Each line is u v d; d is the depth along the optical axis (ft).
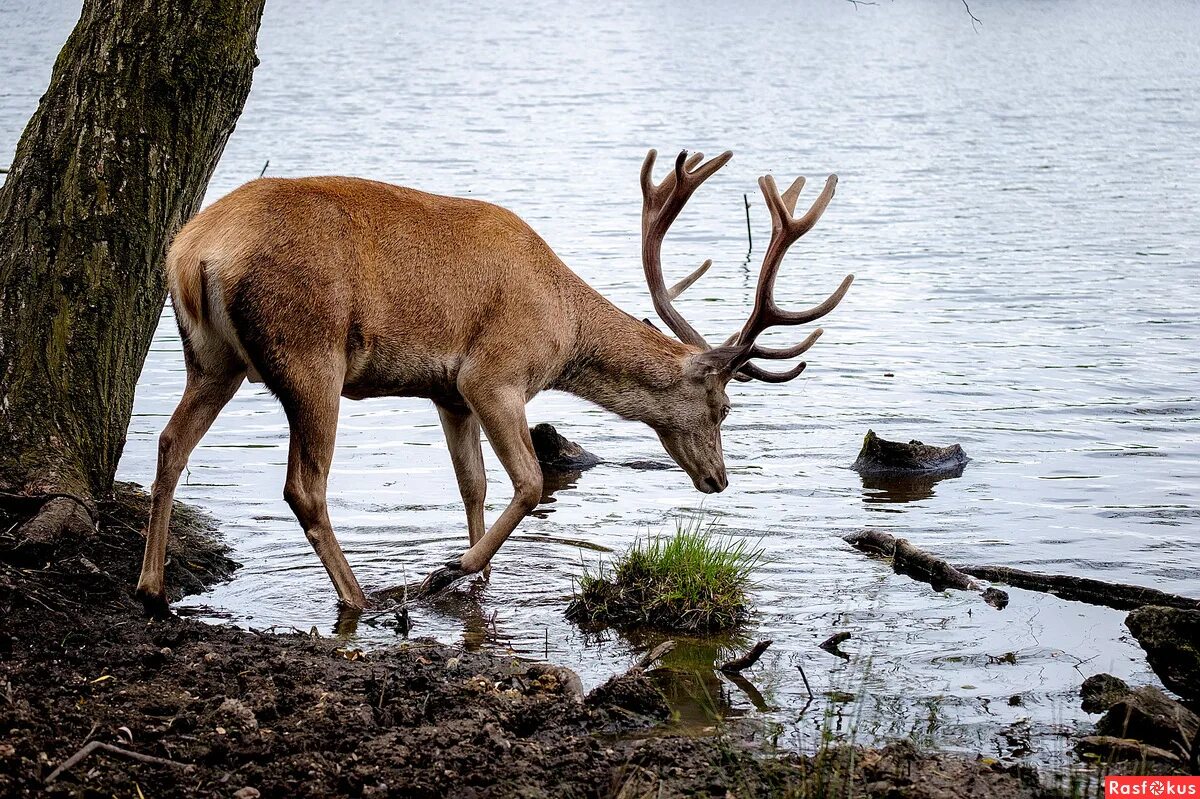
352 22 381.81
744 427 51.03
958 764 24.97
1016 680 29.68
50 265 34.37
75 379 34.40
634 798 22.79
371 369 32.55
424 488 43.88
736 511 41.70
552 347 34.94
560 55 276.00
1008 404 53.52
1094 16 371.15
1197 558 37.19
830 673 29.96
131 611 30.12
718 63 255.91
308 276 30.37
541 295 34.37
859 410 53.01
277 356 30.37
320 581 35.19
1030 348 62.03
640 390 37.11
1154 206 102.06
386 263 31.81
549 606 33.96
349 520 40.52
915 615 33.53
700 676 29.71
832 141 142.72
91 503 33.81
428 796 22.39
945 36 321.32
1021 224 94.58
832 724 27.14
